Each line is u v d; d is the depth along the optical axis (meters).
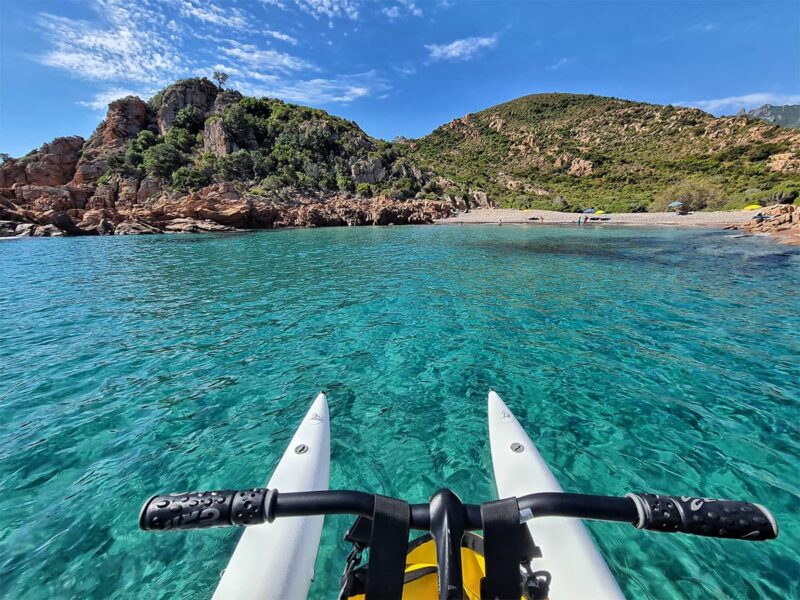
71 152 51.69
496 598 1.10
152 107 60.94
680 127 102.19
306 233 31.62
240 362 5.76
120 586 2.42
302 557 2.11
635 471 3.42
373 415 4.36
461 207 54.59
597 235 25.50
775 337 6.49
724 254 15.88
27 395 4.80
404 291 10.20
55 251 20.31
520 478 2.74
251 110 64.44
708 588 2.35
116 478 3.39
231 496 1.17
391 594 1.10
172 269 14.12
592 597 1.84
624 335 6.70
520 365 5.59
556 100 144.12
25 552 2.65
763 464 3.47
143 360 5.84
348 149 61.84
